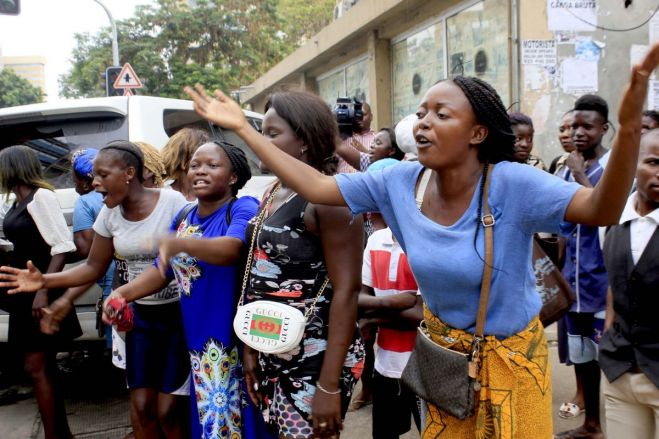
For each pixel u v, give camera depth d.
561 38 6.83
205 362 2.43
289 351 2.15
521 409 1.79
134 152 2.86
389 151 4.25
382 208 1.93
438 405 1.86
